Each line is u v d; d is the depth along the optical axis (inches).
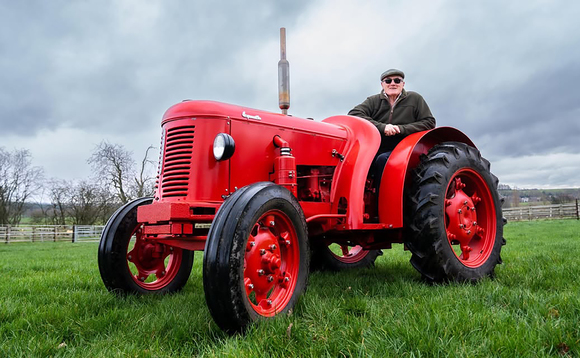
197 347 75.0
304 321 82.8
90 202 1057.5
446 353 63.4
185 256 135.0
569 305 85.4
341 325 78.7
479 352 63.2
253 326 75.9
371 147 127.8
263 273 85.6
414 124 145.3
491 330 72.4
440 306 88.6
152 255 127.4
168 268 133.3
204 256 78.5
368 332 72.8
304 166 121.6
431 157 130.7
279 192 90.3
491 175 142.1
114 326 89.0
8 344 77.9
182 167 102.3
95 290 136.3
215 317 77.4
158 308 101.7
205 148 101.7
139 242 127.0
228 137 96.7
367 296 106.2
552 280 122.0
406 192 128.9
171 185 103.2
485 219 140.3
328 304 95.7
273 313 85.3
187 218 94.0
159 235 105.1
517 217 1044.5
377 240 139.9
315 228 121.8
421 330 70.9
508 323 75.3
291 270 93.8
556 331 69.5
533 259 173.8
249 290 82.7
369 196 141.4
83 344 79.8
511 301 94.2
